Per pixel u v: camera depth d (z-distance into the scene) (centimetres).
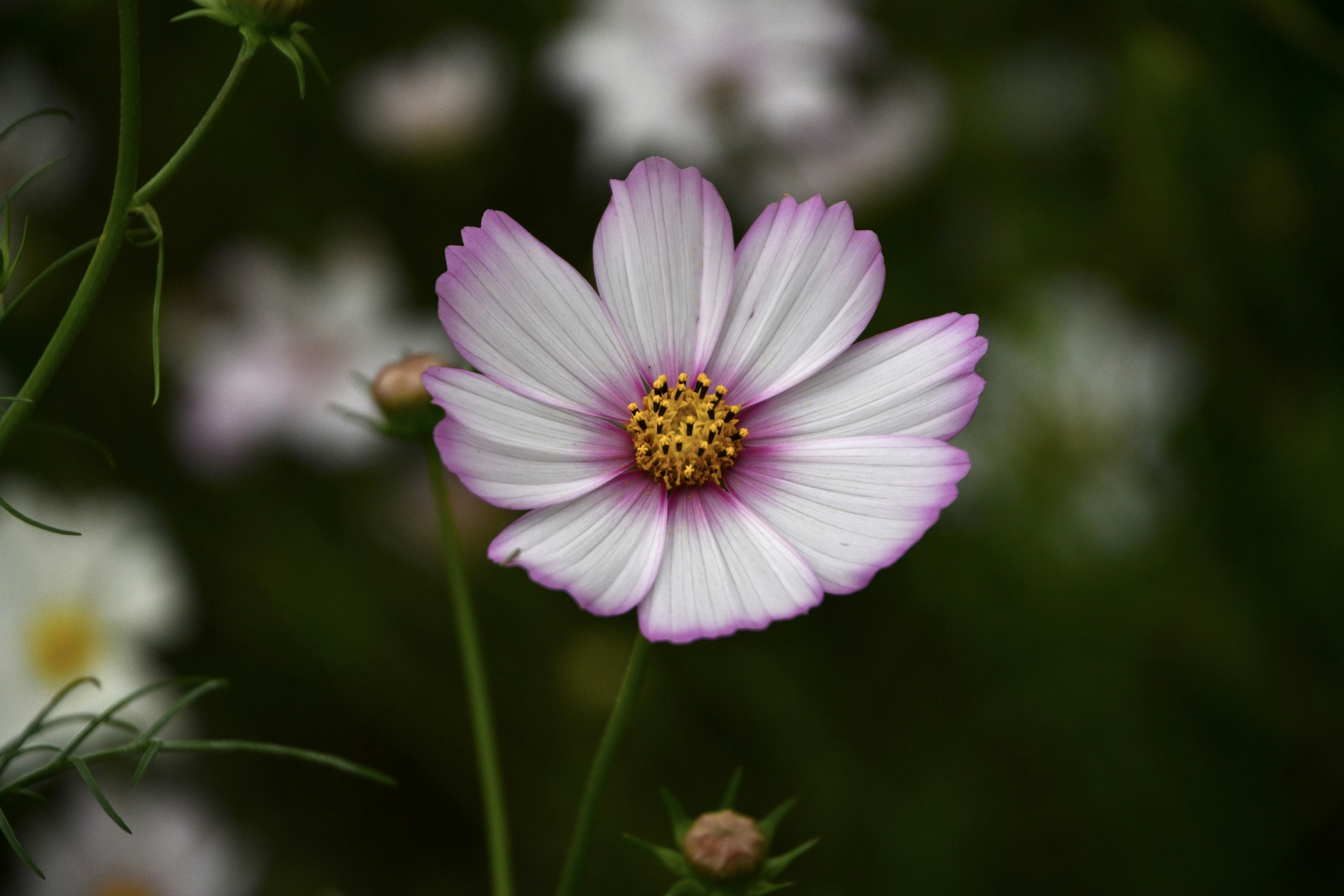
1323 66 68
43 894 66
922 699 72
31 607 66
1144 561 70
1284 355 72
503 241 54
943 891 68
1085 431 71
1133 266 78
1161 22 71
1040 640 69
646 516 54
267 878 69
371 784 72
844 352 55
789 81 78
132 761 68
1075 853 68
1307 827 67
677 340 55
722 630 52
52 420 77
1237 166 71
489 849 72
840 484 54
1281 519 69
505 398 54
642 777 71
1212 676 69
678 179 55
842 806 69
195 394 79
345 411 57
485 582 77
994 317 79
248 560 75
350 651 73
